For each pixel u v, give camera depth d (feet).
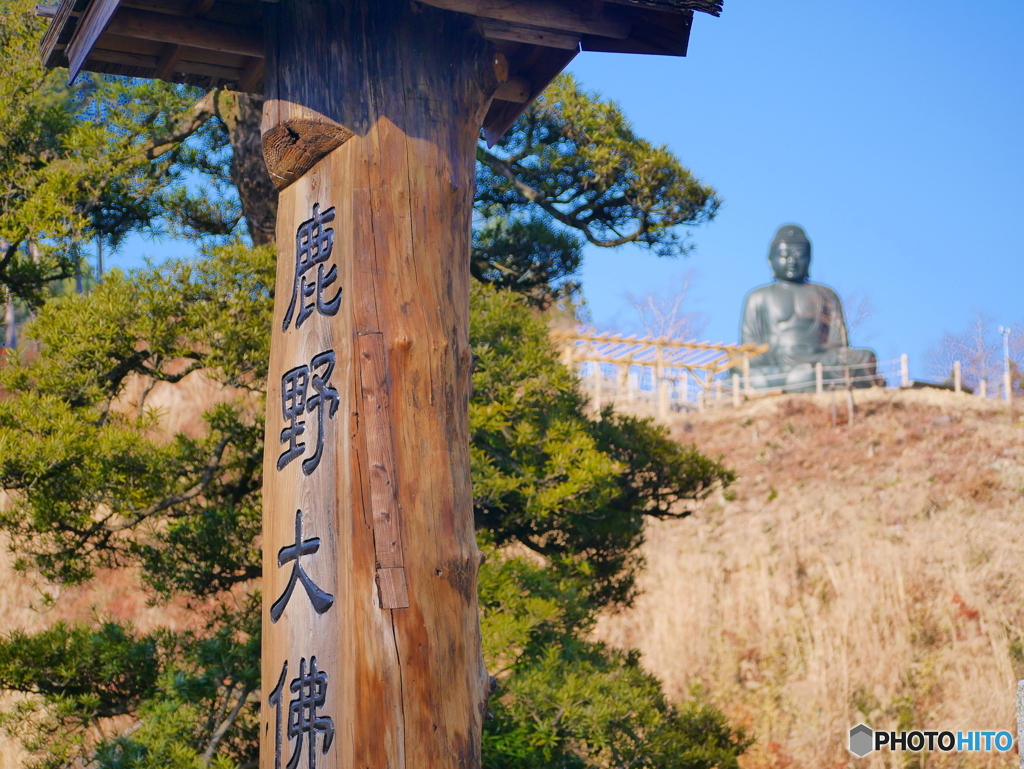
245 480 22.47
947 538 44.27
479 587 20.98
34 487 19.26
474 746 8.55
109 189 25.67
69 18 10.62
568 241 30.89
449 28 9.74
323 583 8.48
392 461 8.54
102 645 20.13
